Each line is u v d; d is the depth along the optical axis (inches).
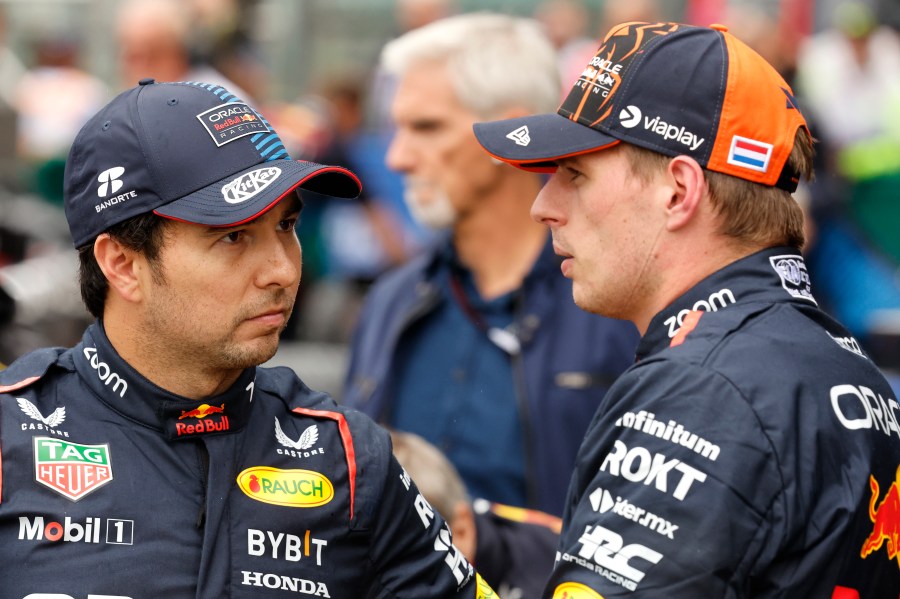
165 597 281.0
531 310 492.7
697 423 277.4
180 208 285.9
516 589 417.1
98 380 295.9
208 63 878.4
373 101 904.3
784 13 1062.4
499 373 494.3
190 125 292.5
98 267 299.0
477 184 506.6
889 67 1043.3
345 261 831.7
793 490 272.7
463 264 512.4
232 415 297.0
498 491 485.1
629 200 306.5
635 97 305.3
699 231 304.0
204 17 918.4
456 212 509.7
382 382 511.2
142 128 291.3
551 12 1040.2
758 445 274.1
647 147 303.3
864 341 744.3
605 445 289.9
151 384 292.8
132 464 290.0
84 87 1011.9
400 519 307.6
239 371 299.7
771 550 271.0
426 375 507.5
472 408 494.6
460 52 512.7
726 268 302.0
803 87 1000.9
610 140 305.6
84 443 290.7
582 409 478.3
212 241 287.3
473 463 489.4
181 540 285.9
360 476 302.5
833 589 275.7
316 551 294.8
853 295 758.5
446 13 1006.4
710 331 291.3
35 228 691.4
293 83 978.7
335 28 986.1
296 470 299.1
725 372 281.4
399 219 837.2
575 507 298.8
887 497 289.1
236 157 293.3
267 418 304.5
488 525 418.3
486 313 501.0
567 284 494.0
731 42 309.0
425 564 310.7
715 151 300.4
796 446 276.1
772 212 304.3
